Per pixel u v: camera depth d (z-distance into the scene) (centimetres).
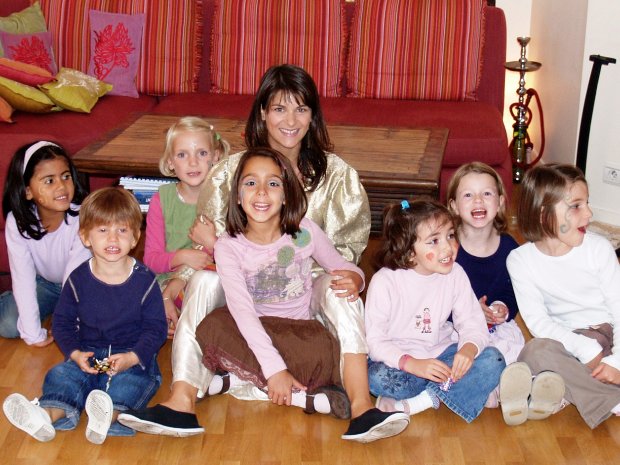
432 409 239
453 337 241
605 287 235
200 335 224
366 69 394
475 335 229
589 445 224
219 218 254
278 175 222
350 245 253
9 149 310
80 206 248
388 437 227
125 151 290
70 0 405
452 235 224
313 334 229
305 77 237
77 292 235
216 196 252
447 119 361
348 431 216
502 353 244
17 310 268
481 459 219
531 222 232
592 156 363
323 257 238
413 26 387
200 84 415
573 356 233
